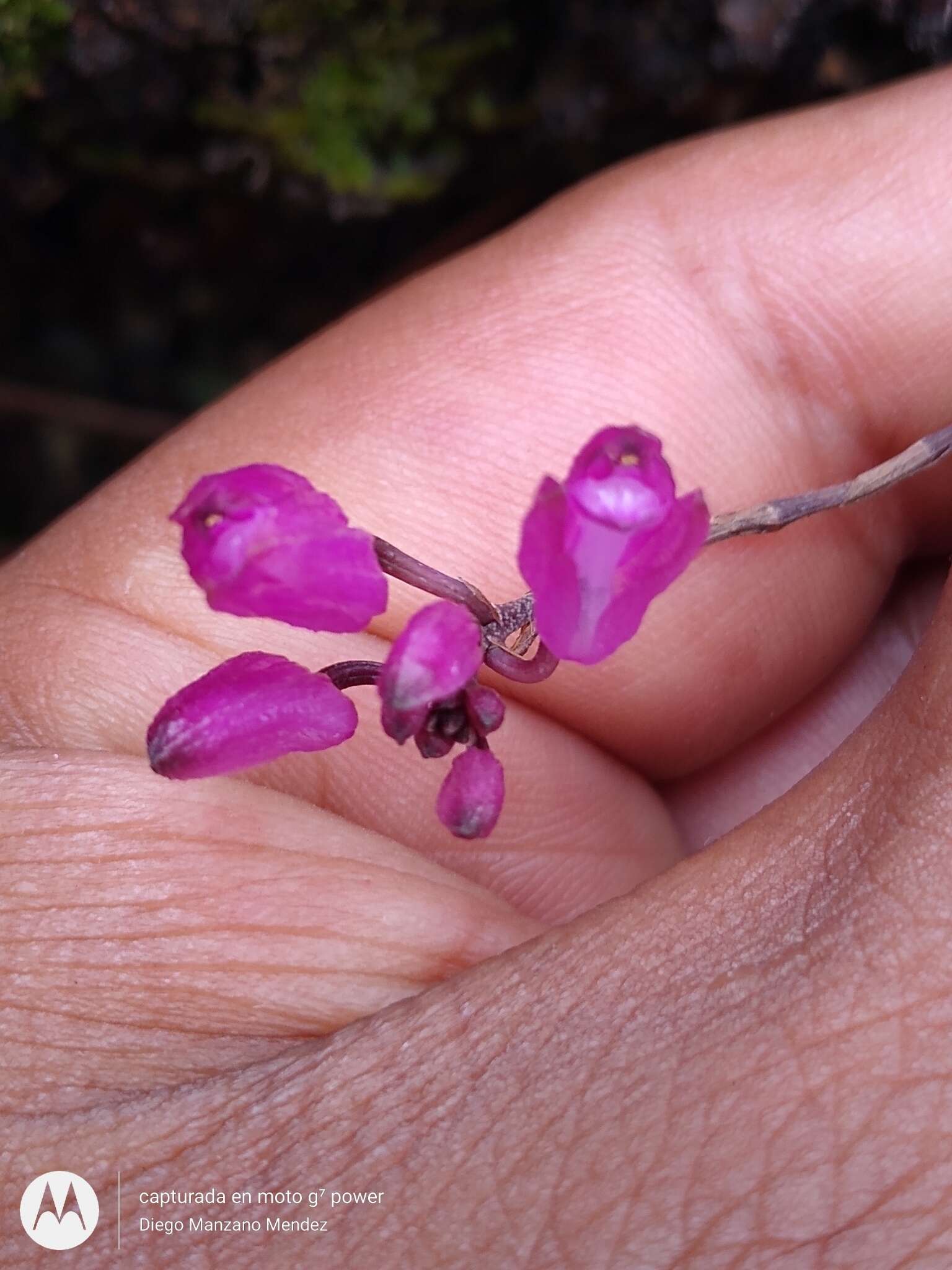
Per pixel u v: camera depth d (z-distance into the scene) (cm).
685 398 7
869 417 7
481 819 5
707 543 6
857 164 7
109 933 5
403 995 5
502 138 9
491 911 5
